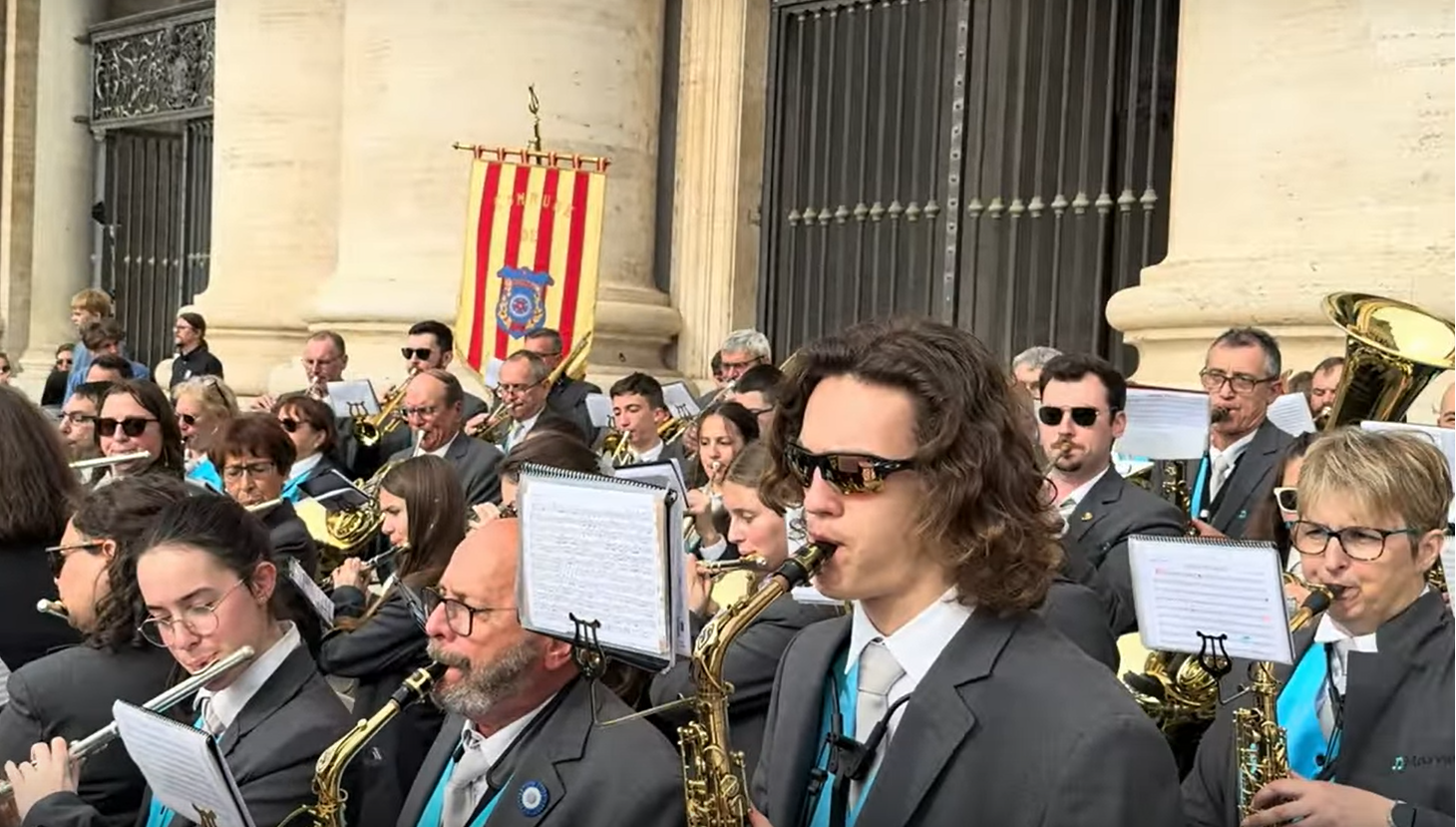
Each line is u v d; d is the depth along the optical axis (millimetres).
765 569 3828
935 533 2180
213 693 3248
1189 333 7711
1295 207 7336
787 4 11281
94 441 7371
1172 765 2121
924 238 10656
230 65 13180
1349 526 2938
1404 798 2842
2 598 4070
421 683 2875
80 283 18047
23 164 18172
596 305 10820
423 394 7953
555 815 2670
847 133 10977
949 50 10445
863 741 2293
